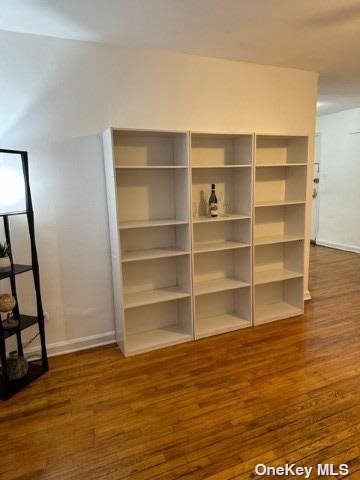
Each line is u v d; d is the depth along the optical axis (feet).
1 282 8.36
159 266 10.06
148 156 9.45
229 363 8.51
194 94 9.72
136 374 8.14
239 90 10.28
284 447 5.79
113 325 9.71
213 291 9.84
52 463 5.60
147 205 9.63
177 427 6.34
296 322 10.81
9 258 7.34
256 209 11.23
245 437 6.03
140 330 10.07
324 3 6.77
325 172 20.88
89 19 7.23
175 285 10.35
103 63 8.63
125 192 9.32
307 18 7.41
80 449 5.88
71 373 8.23
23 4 6.52
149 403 7.04
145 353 9.12
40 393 7.48
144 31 7.89
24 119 8.05
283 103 10.98
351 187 19.33
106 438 6.11
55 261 8.83
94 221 9.11
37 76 8.05
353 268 16.60
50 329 9.02
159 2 6.59
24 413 6.84
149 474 5.35
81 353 9.18
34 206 8.41
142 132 8.57
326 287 14.01
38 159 8.30
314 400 6.97
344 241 20.18
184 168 9.12
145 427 6.36
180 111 9.62
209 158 10.27
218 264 10.92
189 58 9.50
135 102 9.07
